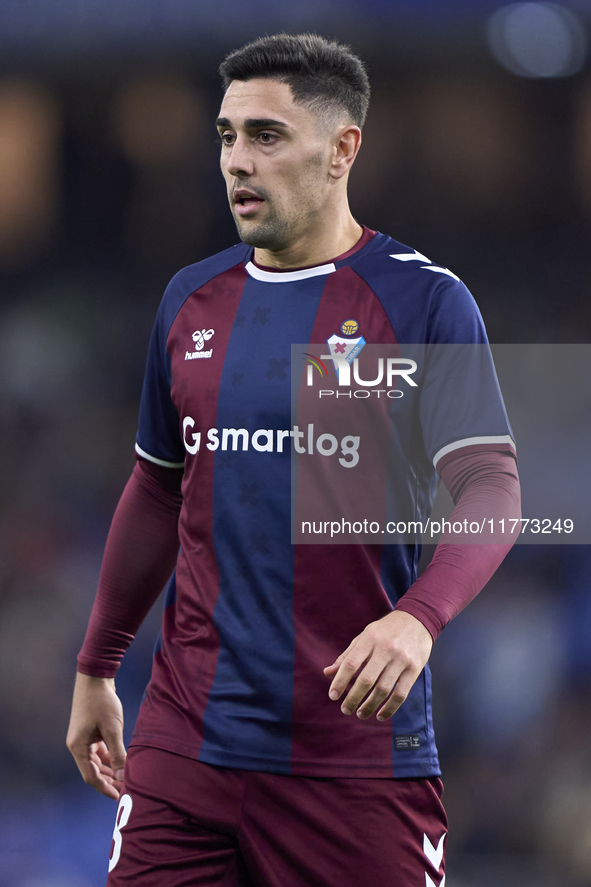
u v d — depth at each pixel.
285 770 7.16
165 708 7.63
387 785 7.21
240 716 7.25
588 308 38.72
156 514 8.62
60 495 35.62
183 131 39.16
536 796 26.72
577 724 27.89
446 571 6.64
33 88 38.78
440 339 7.36
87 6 36.88
